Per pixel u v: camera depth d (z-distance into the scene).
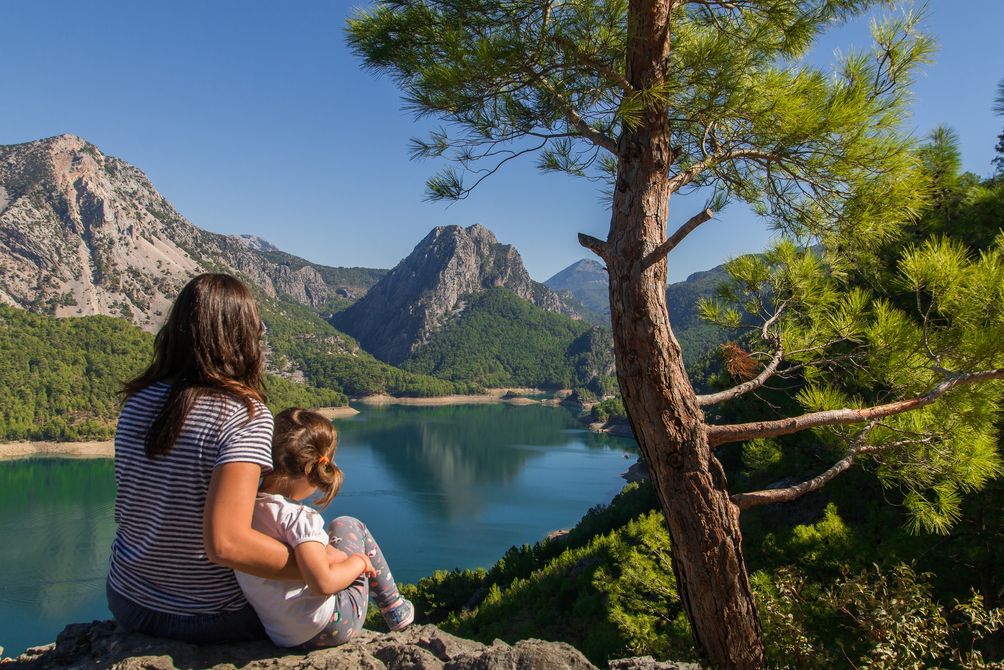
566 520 74.62
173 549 2.33
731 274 5.71
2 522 74.62
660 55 4.37
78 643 2.60
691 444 4.32
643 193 4.41
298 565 2.47
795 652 5.24
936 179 6.84
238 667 2.46
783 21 4.42
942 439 5.18
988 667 4.33
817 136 4.40
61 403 143.88
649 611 9.53
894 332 4.99
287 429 2.77
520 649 2.78
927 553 7.81
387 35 4.55
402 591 37.66
